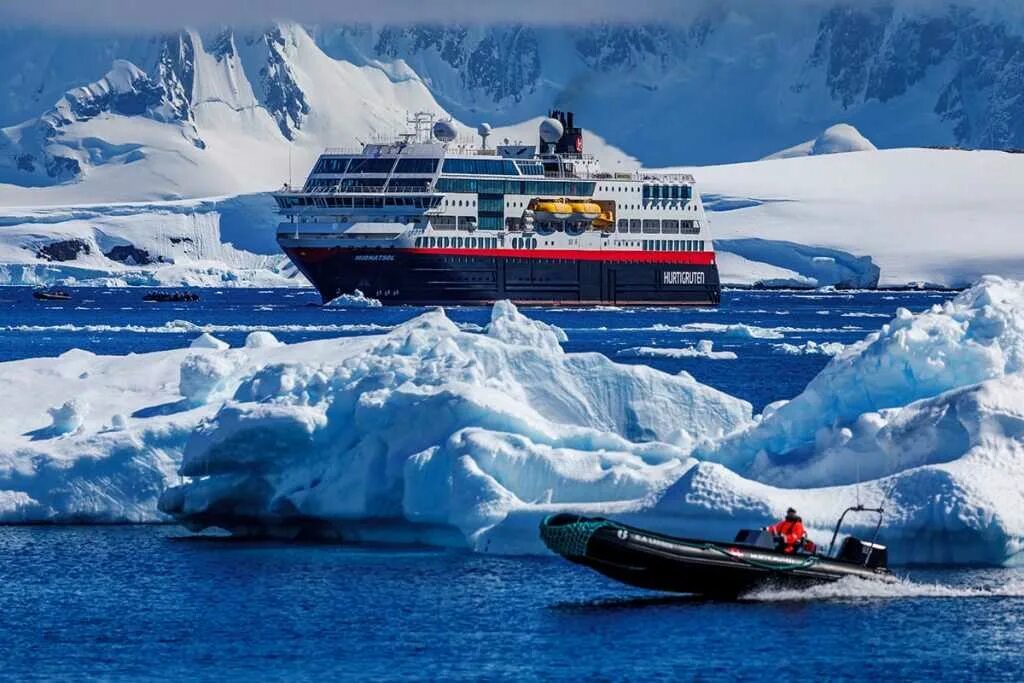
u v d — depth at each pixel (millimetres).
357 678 113375
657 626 124375
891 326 152250
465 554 146625
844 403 151250
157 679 113750
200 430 155000
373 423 151750
